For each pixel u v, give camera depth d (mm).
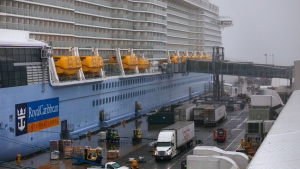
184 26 143500
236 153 48844
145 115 103812
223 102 115188
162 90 118250
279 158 32125
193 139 71312
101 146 68688
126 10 103062
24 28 67812
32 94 62094
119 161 59031
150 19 111125
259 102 88938
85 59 79125
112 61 95250
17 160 57250
